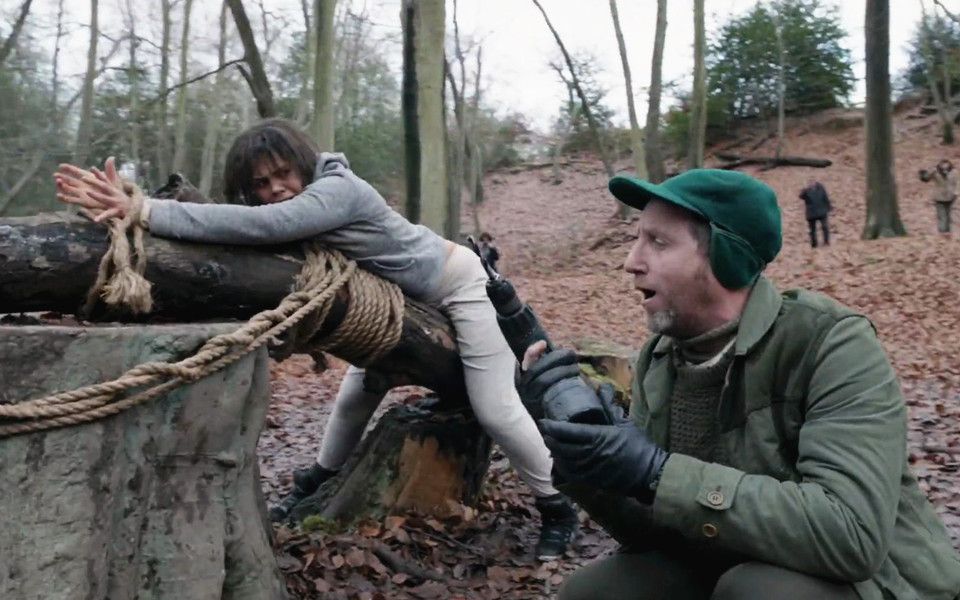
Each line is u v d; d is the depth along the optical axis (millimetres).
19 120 27234
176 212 2721
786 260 17828
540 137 45594
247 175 3113
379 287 3248
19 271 2486
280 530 3764
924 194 28031
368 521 4008
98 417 2096
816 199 20562
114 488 2174
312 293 2879
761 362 1863
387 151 38688
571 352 2035
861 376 1782
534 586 3570
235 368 2416
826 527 1681
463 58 29078
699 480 1766
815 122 37469
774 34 37656
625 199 2033
